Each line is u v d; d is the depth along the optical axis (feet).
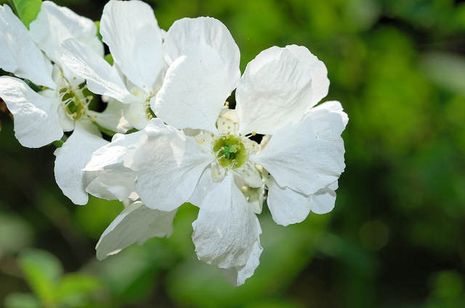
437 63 1.39
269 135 0.91
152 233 0.93
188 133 0.90
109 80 0.91
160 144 0.87
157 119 0.87
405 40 1.34
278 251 1.27
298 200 0.91
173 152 0.87
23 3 0.93
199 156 0.89
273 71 0.89
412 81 1.37
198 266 1.27
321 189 0.91
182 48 0.89
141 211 0.90
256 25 1.29
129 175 0.88
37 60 0.92
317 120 0.90
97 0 1.30
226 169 0.90
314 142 0.89
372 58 1.34
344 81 1.33
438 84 1.38
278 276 1.30
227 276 0.92
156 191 0.87
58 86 0.93
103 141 0.93
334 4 1.31
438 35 1.34
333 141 0.89
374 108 1.39
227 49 0.89
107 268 1.28
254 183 0.90
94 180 0.89
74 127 0.93
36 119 0.90
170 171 0.88
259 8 1.30
